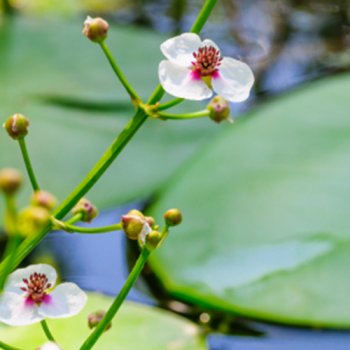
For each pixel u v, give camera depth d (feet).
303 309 2.27
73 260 2.45
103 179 2.67
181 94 1.87
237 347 2.26
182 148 2.88
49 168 2.66
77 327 2.20
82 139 2.81
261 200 2.45
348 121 2.74
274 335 2.27
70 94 3.07
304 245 2.36
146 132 2.92
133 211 1.84
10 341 2.17
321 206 2.41
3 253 2.44
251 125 2.84
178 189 2.57
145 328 2.22
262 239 2.38
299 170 2.52
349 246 2.34
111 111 3.02
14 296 1.85
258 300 2.29
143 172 2.74
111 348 2.18
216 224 2.43
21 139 1.85
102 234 2.53
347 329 2.26
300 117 2.80
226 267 2.35
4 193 1.68
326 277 2.30
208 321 2.30
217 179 2.57
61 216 1.87
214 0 1.89
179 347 2.20
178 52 1.89
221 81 1.89
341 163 2.50
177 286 2.34
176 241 2.41
